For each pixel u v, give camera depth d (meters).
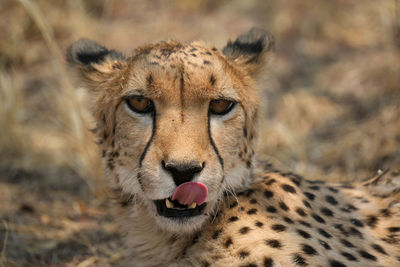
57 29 14.65
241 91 6.12
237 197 6.15
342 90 12.29
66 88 10.00
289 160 10.23
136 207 6.34
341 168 9.95
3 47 13.80
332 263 5.59
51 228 8.60
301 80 12.95
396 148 9.70
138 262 6.57
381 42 13.67
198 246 6.02
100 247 8.15
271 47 6.80
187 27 15.20
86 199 9.47
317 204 6.40
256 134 6.56
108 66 6.55
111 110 6.14
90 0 16.00
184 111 5.65
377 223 6.45
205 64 5.73
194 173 5.50
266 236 5.74
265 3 16.34
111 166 6.29
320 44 14.30
